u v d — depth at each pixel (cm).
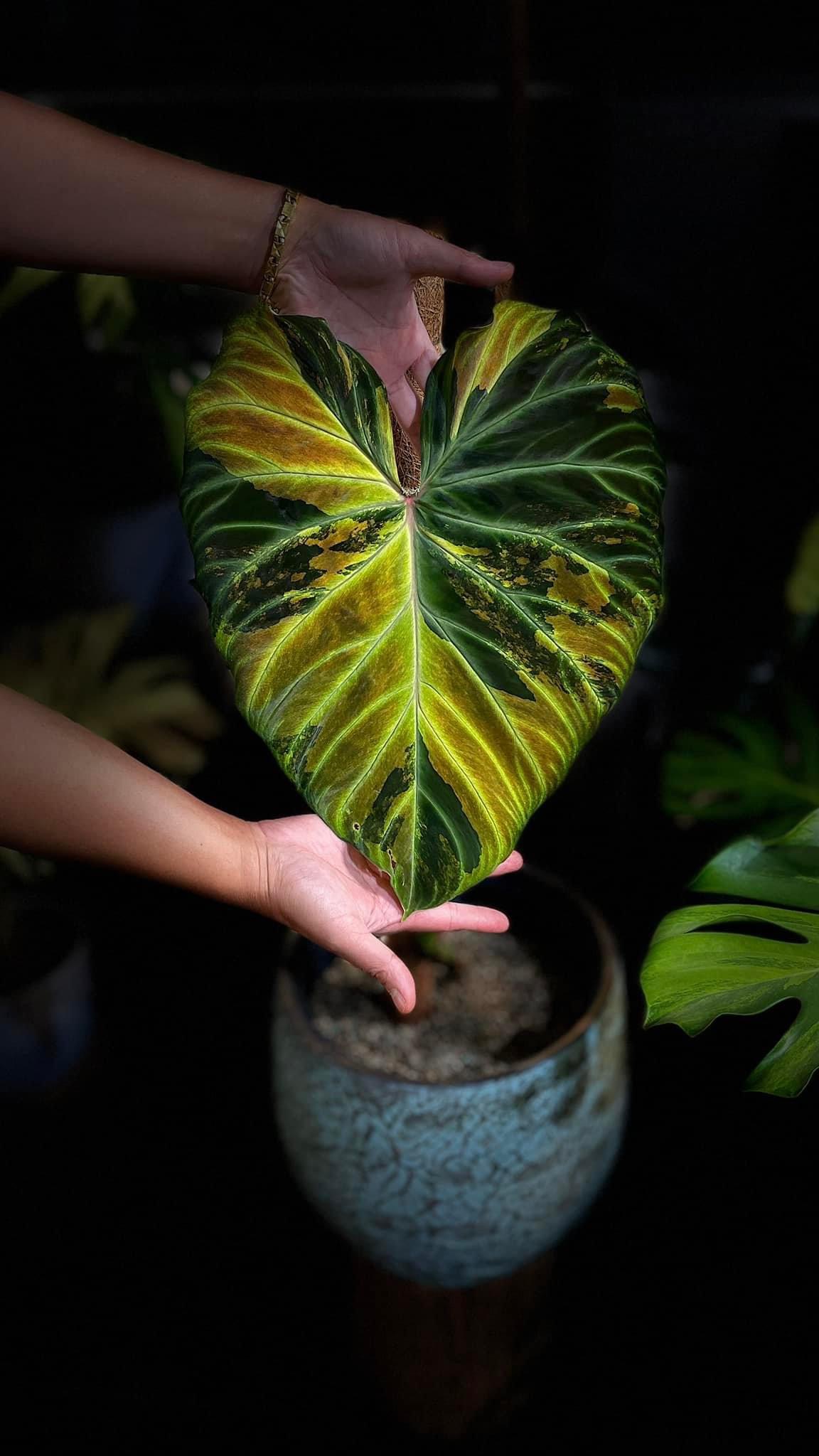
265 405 62
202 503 60
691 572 150
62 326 163
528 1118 81
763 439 151
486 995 98
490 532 62
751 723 105
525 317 66
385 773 58
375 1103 81
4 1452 111
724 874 75
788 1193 124
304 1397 114
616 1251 121
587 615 60
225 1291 121
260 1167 130
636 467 63
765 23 129
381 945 73
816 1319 116
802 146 140
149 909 153
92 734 72
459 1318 105
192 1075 137
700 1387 113
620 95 127
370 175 128
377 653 59
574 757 60
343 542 61
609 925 139
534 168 119
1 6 152
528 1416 114
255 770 159
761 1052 134
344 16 141
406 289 76
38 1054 130
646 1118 129
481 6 136
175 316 134
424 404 64
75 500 173
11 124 72
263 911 74
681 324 150
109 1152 131
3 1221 127
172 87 148
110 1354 117
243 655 59
